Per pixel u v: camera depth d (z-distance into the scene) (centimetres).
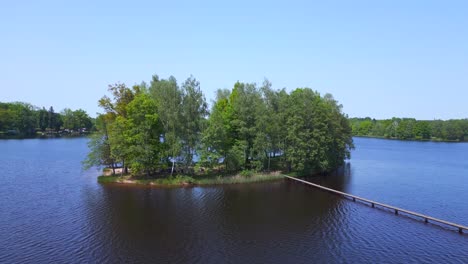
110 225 3941
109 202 4888
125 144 6238
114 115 6700
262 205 4912
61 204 4734
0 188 5628
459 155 12269
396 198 5466
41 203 4762
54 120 19900
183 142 6431
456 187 6347
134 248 3306
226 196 5391
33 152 10619
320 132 6938
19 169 7456
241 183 6425
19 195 5181
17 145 13025
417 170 8494
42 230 3728
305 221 4219
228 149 6794
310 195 5562
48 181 6228
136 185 6019
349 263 3052
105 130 6588
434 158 11212
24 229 3744
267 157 7706
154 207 4691
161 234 3691
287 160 7144
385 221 4250
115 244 3394
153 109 6272
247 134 7025
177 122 6262
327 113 7575
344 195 5597
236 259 3116
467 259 3144
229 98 8688
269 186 6219
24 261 2961
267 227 3984
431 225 4112
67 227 3834
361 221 4244
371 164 9631
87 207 4619
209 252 3256
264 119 6850
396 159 10912
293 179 6825
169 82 6394
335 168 8419
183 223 4066
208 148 6550
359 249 3369
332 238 3656
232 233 3769
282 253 3256
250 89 7244
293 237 3675
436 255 3234
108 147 6544
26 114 19000
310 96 7312
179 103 6412
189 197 5272
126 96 6806
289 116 7112
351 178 7262
